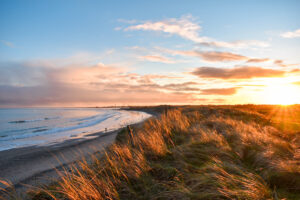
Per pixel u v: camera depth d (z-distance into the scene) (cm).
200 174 411
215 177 379
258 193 308
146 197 352
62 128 2855
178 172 435
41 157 1137
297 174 364
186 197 321
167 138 865
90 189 365
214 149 575
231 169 426
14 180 748
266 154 484
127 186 402
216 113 1869
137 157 539
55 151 1286
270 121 1405
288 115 2192
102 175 481
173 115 1509
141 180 422
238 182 358
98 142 1505
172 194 338
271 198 301
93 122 3844
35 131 2575
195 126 1083
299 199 297
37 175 787
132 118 4647
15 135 2216
